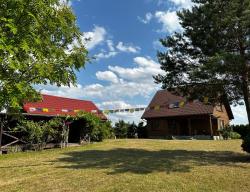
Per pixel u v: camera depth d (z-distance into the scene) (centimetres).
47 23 845
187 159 1474
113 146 2278
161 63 1802
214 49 1588
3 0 714
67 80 914
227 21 1467
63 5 941
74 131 2656
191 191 883
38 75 838
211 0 1583
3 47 663
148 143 2503
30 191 925
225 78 1555
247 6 1468
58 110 2705
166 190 891
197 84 1655
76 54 952
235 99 1627
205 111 3531
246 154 1683
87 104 3431
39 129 2116
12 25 698
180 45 1766
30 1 775
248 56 1466
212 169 1191
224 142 2488
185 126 3894
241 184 959
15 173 1216
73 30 952
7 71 762
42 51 843
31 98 877
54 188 947
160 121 3962
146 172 1134
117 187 927
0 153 1925
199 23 1633
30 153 1922
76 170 1219
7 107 827
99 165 1327
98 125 2698
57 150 2072
